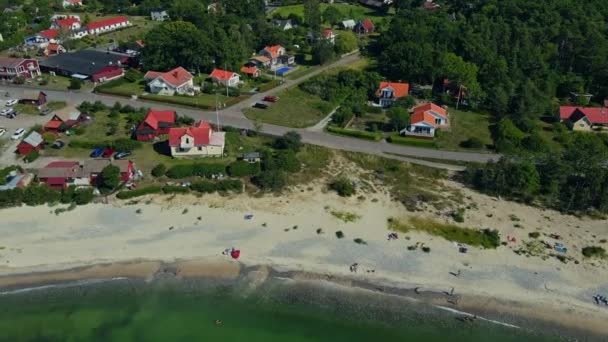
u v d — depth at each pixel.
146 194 84.38
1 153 95.88
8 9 194.62
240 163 89.75
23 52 156.38
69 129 103.44
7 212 79.81
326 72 143.25
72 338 60.81
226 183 85.88
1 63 133.62
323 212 82.00
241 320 63.34
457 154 99.50
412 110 116.94
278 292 67.00
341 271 69.75
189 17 168.75
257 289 67.44
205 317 63.81
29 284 67.44
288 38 160.25
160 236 75.62
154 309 64.88
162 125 102.94
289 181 89.38
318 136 105.31
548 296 65.69
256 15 185.00
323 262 71.31
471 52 138.25
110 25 183.00
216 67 138.12
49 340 60.72
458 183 90.50
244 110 116.88
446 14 172.88
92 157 94.50
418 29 150.38
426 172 93.69
